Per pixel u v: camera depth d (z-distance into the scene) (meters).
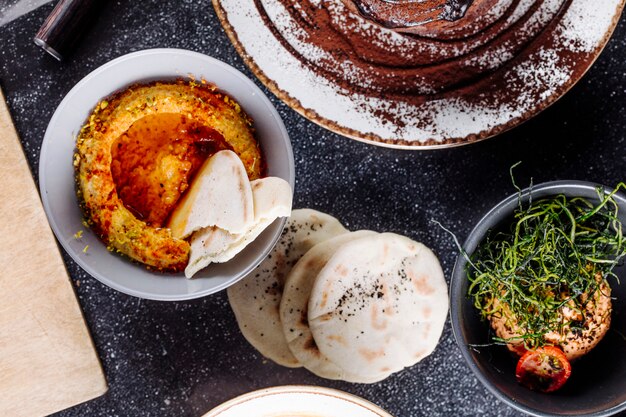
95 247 0.66
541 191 0.65
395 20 0.68
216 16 0.72
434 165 0.74
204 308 0.73
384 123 0.70
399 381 0.74
